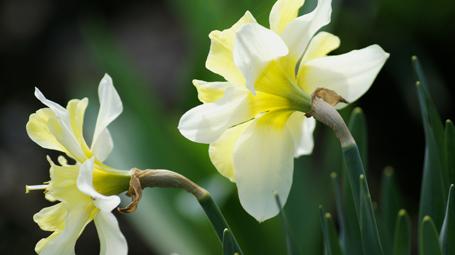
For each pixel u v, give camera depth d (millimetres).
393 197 874
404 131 1793
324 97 790
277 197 792
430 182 835
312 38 804
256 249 1120
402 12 1613
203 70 1193
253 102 790
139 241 1870
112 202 762
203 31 1188
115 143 1206
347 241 844
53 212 779
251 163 798
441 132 836
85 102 788
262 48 777
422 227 791
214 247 1170
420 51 1656
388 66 1682
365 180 776
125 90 1241
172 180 782
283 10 790
